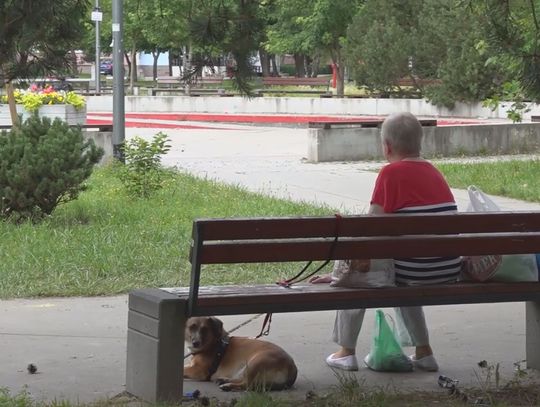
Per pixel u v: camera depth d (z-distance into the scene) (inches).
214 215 621.6
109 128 946.7
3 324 374.6
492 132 1130.0
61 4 325.4
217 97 1868.8
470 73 1589.6
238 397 275.4
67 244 499.2
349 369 314.8
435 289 281.3
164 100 1909.4
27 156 567.8
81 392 289.0
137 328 277.4
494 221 281.9
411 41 1736.0
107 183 765.9
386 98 1774.1
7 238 515.5
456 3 485.7
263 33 378.6
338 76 2012.8
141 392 275.9
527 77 421.4
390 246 276.1
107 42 2458.2
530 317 314.5
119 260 465.7
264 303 266.7
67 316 389.1
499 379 302.8
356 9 1913.1
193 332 291.6
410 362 315.6
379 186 291.0
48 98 1155.3
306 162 1039.0
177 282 440.5
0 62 326.0
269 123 1662.2
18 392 287.0
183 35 398.6
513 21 434.6
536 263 297.1
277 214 629.0
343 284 281.4
